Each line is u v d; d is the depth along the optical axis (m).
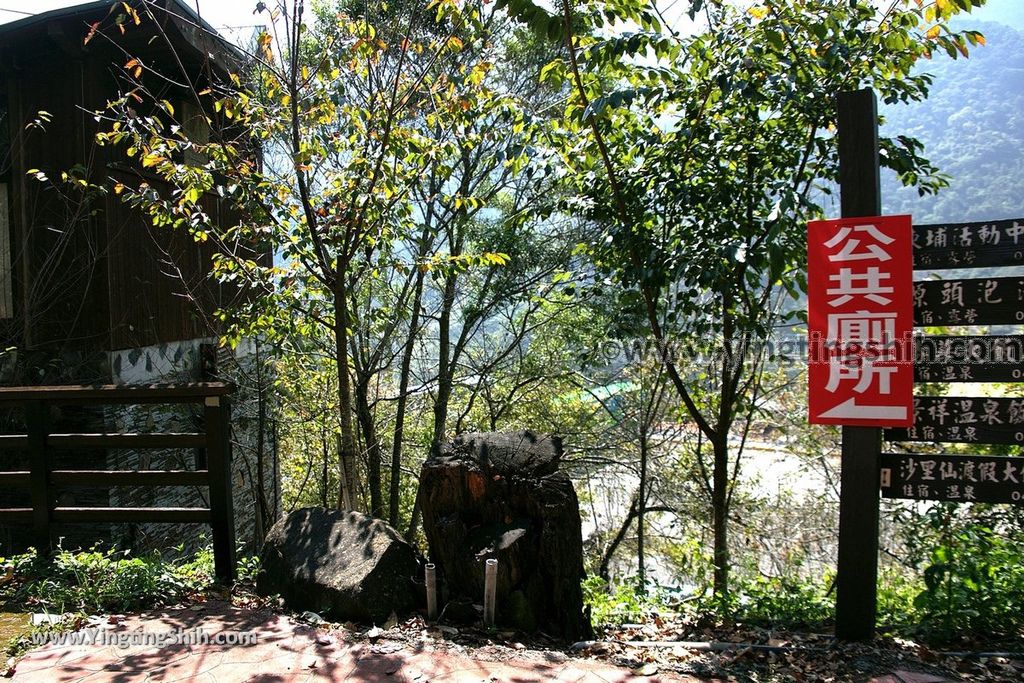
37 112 7.66
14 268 7.83
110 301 7.67
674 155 5.54
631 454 10.61
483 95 5.78
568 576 4.18
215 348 9.87
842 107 3.74
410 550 4.50
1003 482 3.61
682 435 10.09
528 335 11.69
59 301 7.71
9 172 7.86
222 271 6.72
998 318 3.59
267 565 4.55
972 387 6.56
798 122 5.41
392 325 9.36
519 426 11.82
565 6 4.62
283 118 5.92
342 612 4.06
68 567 4.60
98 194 7.27
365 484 12.02
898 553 7.99
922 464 3.73
